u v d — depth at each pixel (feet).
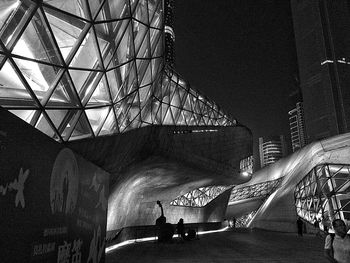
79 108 50.78
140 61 71.77
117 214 92.27
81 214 28.09
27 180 19.77
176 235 126.00
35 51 40.86
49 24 39.81
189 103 136.15
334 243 19.13
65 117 48.62
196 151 120.16
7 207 17.80
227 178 149.79
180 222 95.81
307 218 141.69
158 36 78.38
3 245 17.37
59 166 23.99
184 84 126.41
